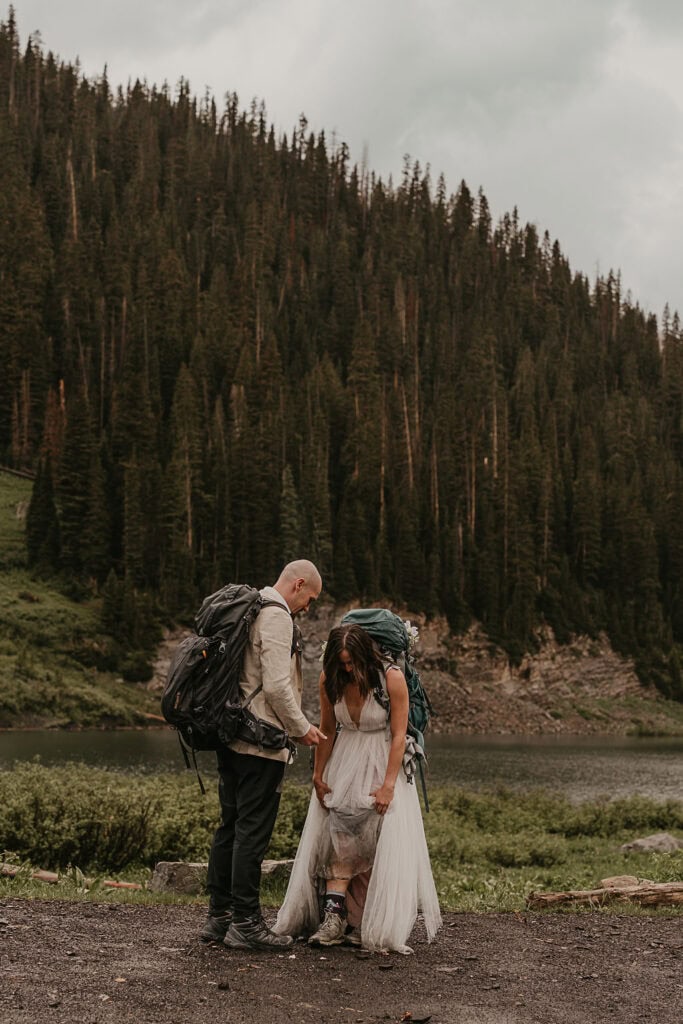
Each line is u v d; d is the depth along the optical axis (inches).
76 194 6924.2
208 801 561.9
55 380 5482.3
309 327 6855.3
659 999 242.8
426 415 5994.1
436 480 5359.3
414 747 276.5
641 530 5482.3
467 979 248.2
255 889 261.1
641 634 5078.7
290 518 4530.0
